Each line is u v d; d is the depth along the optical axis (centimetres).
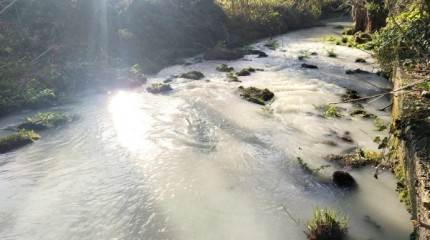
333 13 3400
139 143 843
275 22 2528
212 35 2008
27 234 550
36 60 1321
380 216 559
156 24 1795
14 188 675
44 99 1118
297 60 1644
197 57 1794
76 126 956
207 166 730
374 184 639
